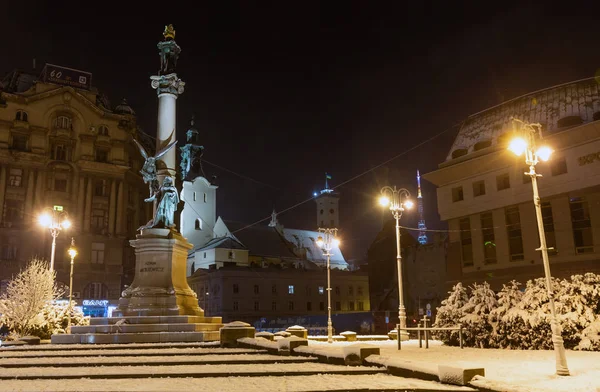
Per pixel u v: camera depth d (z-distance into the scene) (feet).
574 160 131.85
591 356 57.82
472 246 154.92
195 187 311.27
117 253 221.25
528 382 38.32
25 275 93.30
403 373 41.45
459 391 35.17
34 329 88.07
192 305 80.12
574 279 70.38
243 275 264.93
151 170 85.51
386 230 253.85
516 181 144.05
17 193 207.00
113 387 35.01
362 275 312.71
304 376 41.11
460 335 71.87
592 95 140.05
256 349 56.34
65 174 218.18
